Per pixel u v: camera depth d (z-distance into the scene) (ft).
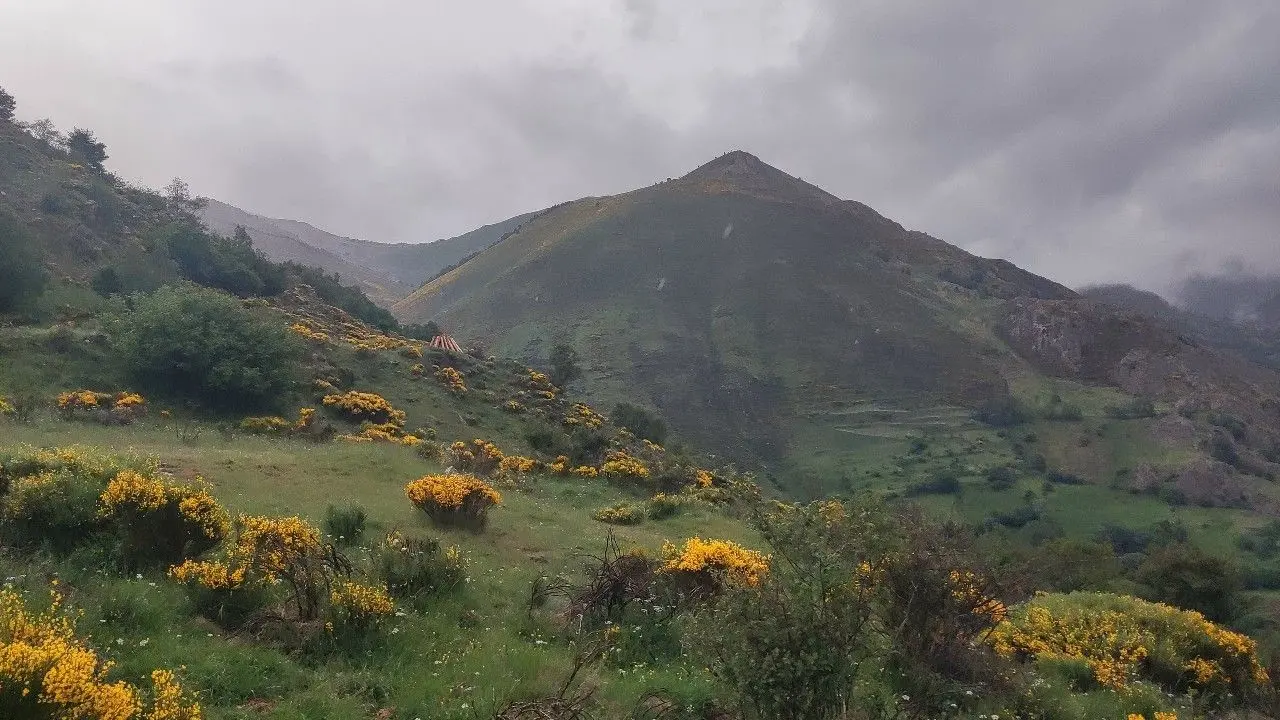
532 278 634.02
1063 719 20.49
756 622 14.57
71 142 277.44
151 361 98.68
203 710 13.94
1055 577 55.47
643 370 436.76
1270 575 172.04
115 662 14.56
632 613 23.56
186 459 44.32
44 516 22.02
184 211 294.05
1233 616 65.00
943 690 18.70
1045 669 26.04
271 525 22.68
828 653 14.33
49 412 70.13
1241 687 29.17
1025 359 516.73
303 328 142.61
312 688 15.79
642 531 49.03
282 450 60.59
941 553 21.03
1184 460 311.27
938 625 20.77
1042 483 286.87
